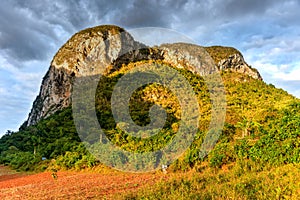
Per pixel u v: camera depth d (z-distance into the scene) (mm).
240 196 9633
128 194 12125
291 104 26797
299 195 9320
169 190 11625
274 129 15734
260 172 13078
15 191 16516
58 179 19344
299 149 13672
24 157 31812
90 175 19750
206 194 10289
